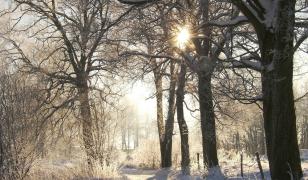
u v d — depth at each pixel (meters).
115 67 23.61
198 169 23.70
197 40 19.62
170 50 21.59
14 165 15.94
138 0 11.62
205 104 22.11
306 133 58.16
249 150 50.03
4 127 16.06
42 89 26.02
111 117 23.72
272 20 10.09
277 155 10.20
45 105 28.44
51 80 27.55
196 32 16.38
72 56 28.80
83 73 27.66
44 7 28.16
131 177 24.55
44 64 28.77
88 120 23.34
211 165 21.97
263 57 10.48
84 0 25.19
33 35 28.23
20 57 27.31
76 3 26.92
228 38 16.70
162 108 32.97
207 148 22.20
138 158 36.44
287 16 9.74
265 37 10.27
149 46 19.59
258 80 19.78
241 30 18.12
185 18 16.25
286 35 9.79
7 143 15.98
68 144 24.66
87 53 28.16
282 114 10.14
